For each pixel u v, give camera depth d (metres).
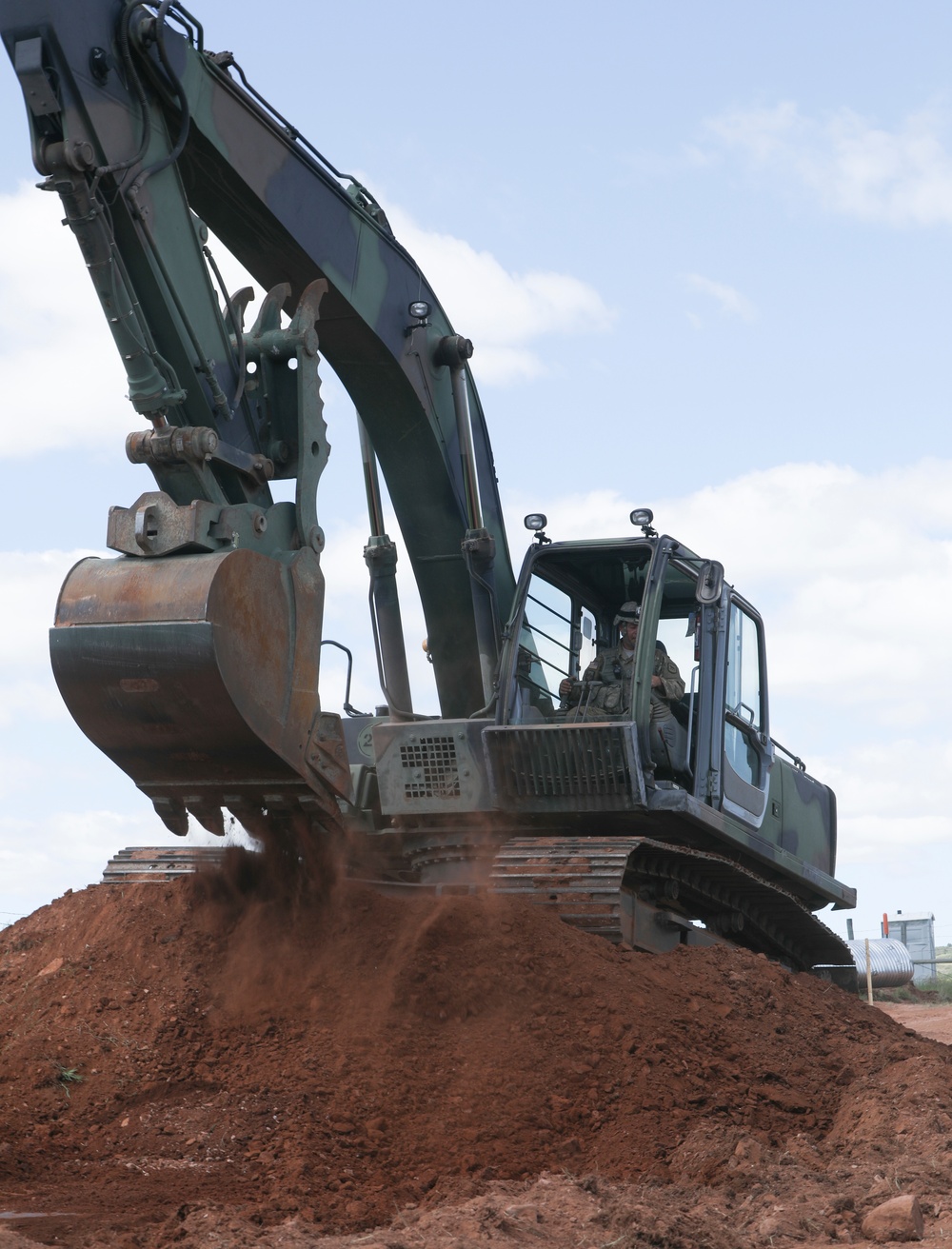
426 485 11.17
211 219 9.25
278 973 7.95
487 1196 5.45
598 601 12.08
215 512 7.57
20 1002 8.00
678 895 10.59
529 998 7.94
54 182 7.40
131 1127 6.69
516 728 10.28
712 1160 6.16
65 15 7.45
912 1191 5.64
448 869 10.73
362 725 11.69
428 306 10.58
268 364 8.61
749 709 12.00
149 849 10.58
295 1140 6.44
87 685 7.37
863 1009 9.84
